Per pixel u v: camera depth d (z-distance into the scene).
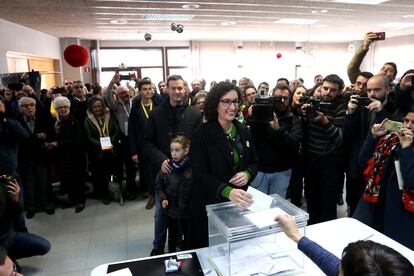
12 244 2.14
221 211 1.26
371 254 0.61
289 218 1.16
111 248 2.60
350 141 2.37
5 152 2.71
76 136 3.34
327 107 2.41
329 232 1.45
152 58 10.55
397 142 1.71
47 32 7.78
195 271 1.20
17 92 3.50
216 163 1.51
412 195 1.59
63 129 3.31
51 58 8.29
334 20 7.14
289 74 11.58
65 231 2.92
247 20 6.89
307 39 11.05
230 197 1.34
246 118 2.39
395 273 0.57
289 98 2.42
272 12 6.03
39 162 3.32
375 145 1.90
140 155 3.22
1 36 5.50
